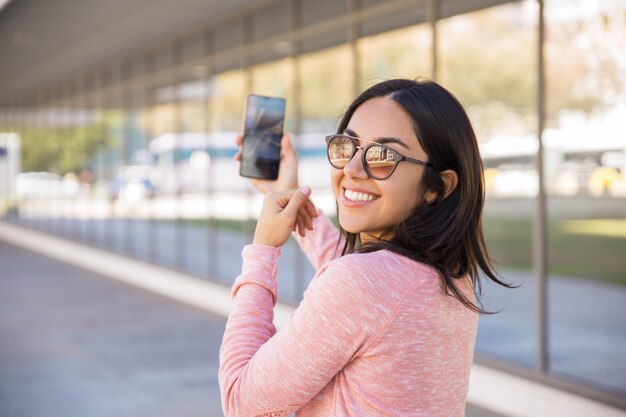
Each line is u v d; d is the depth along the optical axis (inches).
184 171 390.3
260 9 319.3
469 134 53.0
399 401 48.4
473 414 199.2
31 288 430.9
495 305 278.7
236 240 344.2
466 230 53.4
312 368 47.9
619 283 288.0
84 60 486.6
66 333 307.6
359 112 53.1
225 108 351.6
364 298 47.6
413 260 49.6
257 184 70.4
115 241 488.7
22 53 462.3
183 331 308.8
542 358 209.5
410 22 240.1
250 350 50.9
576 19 208.2
